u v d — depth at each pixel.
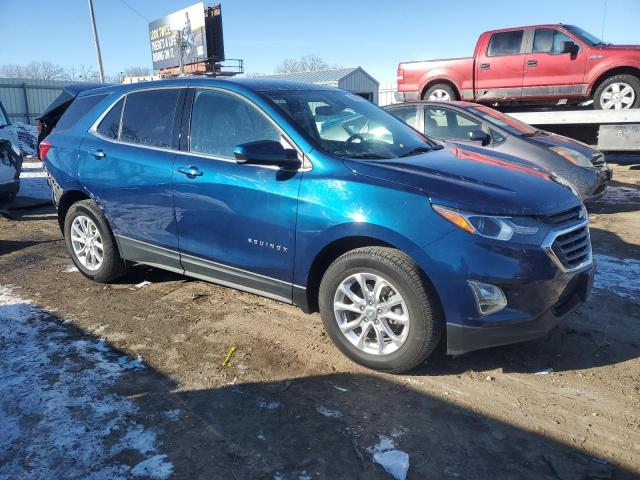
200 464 2.54
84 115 4.95
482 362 3.43
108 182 4.50
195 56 39.19
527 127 7.65
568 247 3.15
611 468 2.48
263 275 3.70
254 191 3.59
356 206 3.17
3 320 4.14
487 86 11.02
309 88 4.27
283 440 2.71
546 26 10.31
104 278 4.85
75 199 5.08
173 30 41.44
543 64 10.32
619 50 9.62
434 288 3.04
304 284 3.49
